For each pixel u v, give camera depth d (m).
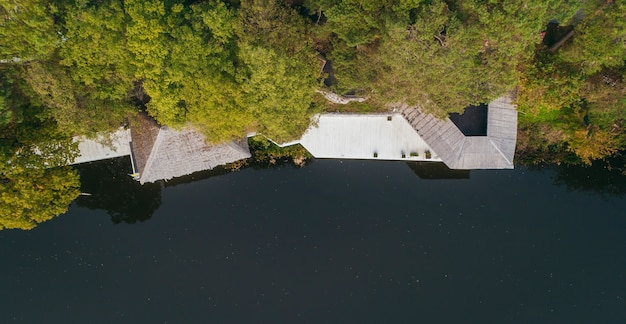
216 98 25.47
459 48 24.19
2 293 34.16
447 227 34.00
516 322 33.84
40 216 28.33
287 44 25.45
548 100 29.95
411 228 34.12
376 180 34.09
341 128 32.81
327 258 34.28
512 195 33.91
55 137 28.45
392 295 34.19
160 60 24.75
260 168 34.16
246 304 34.38
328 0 25.78
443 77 24.59
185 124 27.03
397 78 25.50
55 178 28.36
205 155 30.53
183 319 34.41
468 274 34.00
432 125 30.41
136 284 34.38
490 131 30.30
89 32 24.03
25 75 24.81
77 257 34.19
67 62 24.72
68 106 25.08
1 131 27.08
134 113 27.77
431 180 34.06
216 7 24.75
